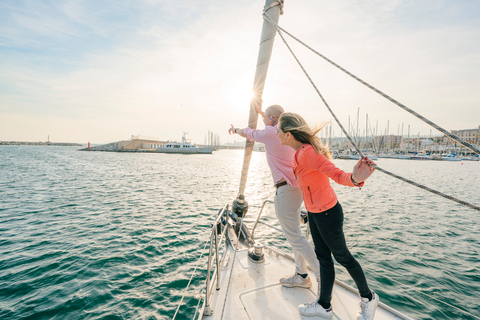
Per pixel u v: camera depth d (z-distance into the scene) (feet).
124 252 22.74
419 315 14.19
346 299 7.19
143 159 181.78
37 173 85.05
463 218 36.24
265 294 7.38
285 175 7.02
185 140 271.90
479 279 18.07
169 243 24.93
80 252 22.68
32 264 20.45
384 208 41.27
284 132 6.02
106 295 16.57
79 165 120.67
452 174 112.37
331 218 5.77
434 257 21.62
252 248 9.92
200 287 17.57
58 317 14.62
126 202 43.24
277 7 8.05
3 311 15.08
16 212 36.22
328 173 5.33
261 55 8.48
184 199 46.78
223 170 114.42
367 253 22.09
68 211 36.96
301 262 7.55
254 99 8.84
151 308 15.43
